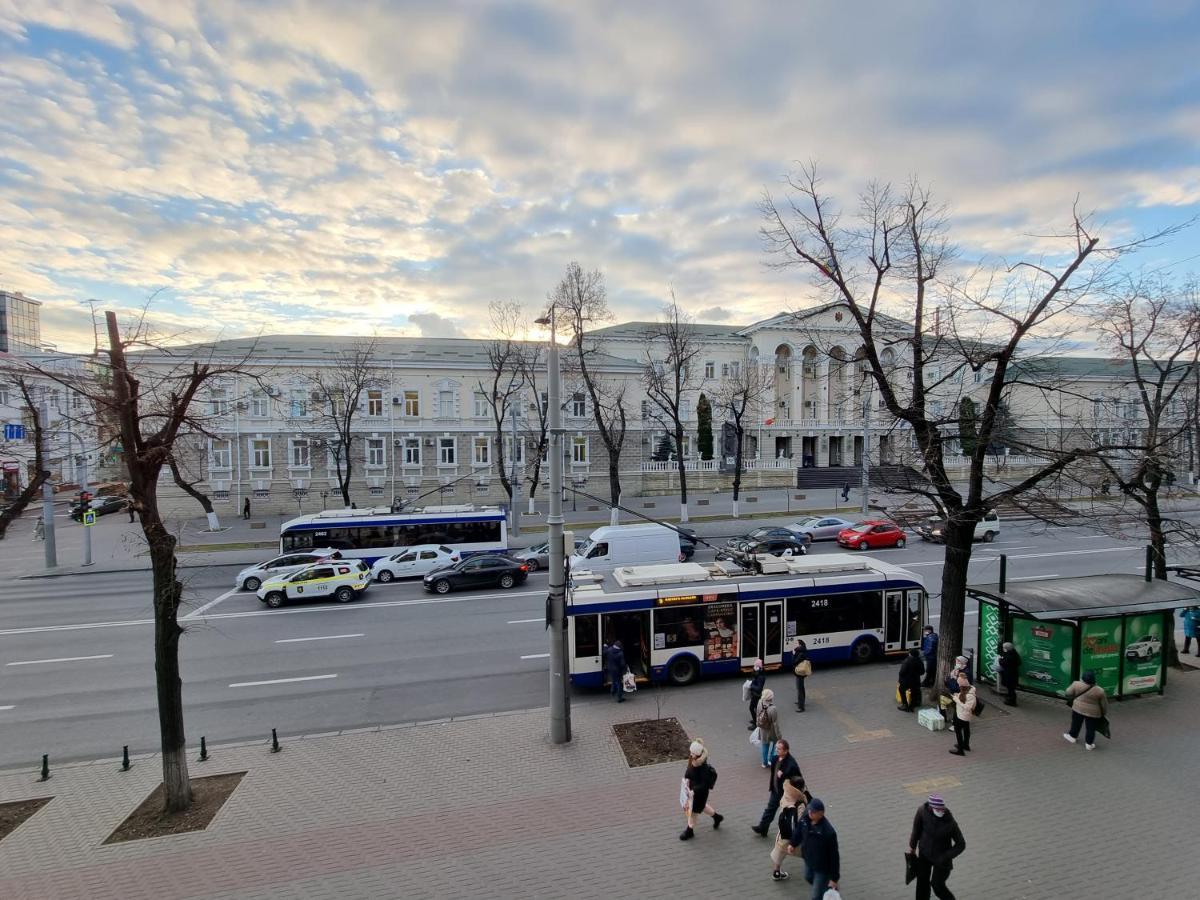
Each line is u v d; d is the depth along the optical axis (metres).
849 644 15.53
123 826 9.45
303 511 43.94
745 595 14.87
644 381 49.38
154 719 13.38
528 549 28.81
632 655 14.48
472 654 17.08
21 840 9.12
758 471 52.59
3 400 39.88
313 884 8.02
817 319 57.47
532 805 9.74
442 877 8.09
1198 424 14.16
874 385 18.58
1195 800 9.40
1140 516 13.58
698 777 8.54
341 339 50.78
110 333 9.74
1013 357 13.32
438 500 45.81
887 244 13.68
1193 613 15.63
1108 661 12.92
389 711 13.53
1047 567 25.98
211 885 8.06
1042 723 12.06
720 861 8.23
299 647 17.83
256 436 43.31
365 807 9.82
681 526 37.09
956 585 12.77
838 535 31.98
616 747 11.57
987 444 12.85
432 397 45.94
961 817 9.04
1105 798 9.49
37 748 12.18
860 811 9.24
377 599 23.31
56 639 18.95
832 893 6.55
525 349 45.66
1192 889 7.48
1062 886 7.56
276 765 11.20
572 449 48.09
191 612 21.69
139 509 9.66
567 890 7.76
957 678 11.48
